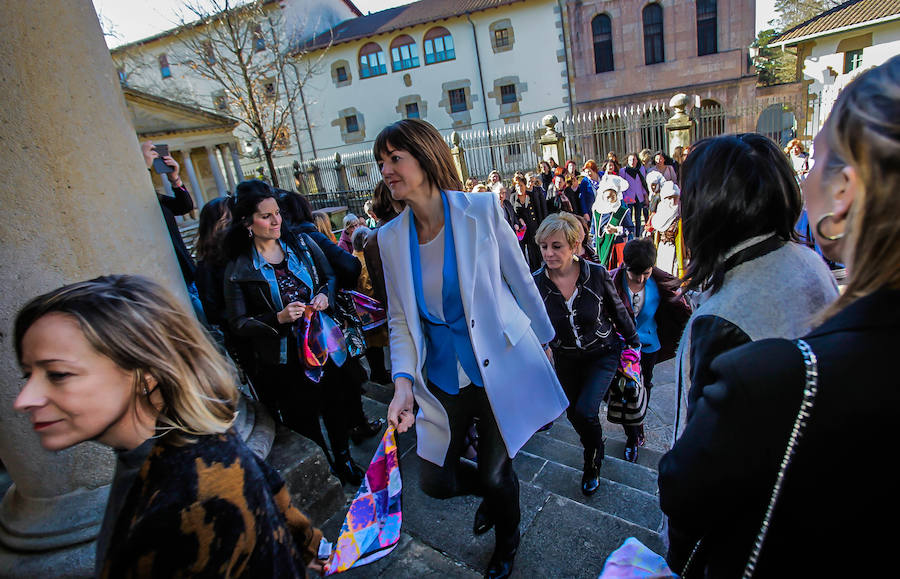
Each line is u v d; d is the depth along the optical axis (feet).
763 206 3.33
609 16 67.10
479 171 53.83
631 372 9.09
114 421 2.61
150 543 2.30
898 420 1.64
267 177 64.18
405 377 5.63
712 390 2.18
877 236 1.69
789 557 1.96
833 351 1.79
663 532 4.62
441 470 5.99
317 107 81.46
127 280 2.81
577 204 31.14
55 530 6.22
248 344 8.77
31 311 2.54
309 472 7.75
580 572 6.31
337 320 8.59
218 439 2.77
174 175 10.85
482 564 6.59
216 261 8.60
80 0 6.15
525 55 71.31
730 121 63.36
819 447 1.76
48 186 5.71
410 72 76.38
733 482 2.00
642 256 9.20
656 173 23.22
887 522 1.72
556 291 8.55
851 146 1.74
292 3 77.61
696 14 63.98
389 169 5.36
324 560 4.53
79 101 5.97
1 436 6.15
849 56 56.49
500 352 5.71
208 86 73.92
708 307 3.51
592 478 8.59
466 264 5.45
